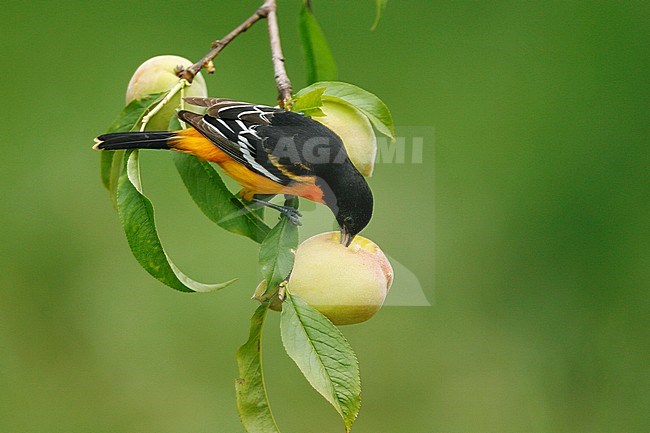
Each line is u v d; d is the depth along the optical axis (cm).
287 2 784
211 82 763
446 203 747
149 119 627
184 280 617
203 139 620
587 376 696
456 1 793
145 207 618
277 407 683
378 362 682
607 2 777
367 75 771
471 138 756
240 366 617
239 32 627
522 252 729
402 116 761
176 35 782
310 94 620
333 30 780
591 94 769
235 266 688
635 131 757
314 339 615
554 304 718
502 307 716
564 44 777
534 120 759
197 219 688
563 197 743
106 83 766
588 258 730
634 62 770
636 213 735
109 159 630
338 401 614
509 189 742
